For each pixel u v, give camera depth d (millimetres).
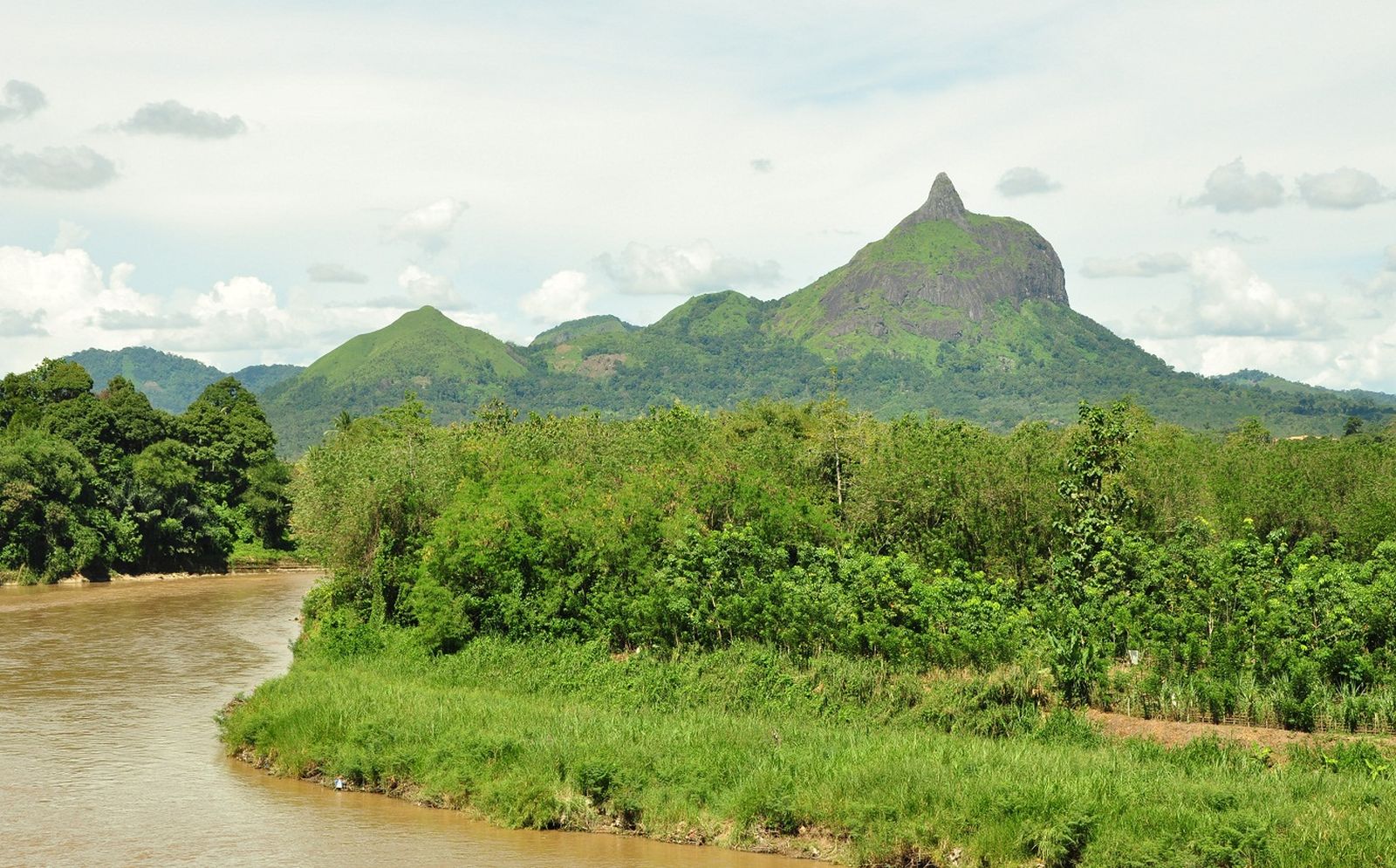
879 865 22188
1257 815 20344
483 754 27172
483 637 40750
